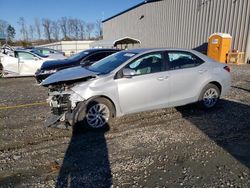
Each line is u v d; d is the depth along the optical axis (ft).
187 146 13.30
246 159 11.91
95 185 9.92
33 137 14.87
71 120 14.79
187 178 10.34
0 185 10.00
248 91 26.71
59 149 13.20
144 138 14.39
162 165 11.39
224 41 53.36
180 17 74.33
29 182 10.20
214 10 61.16
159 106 17.11
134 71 16.06
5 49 48.29
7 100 24.53
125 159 11.98
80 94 14.71
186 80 17.79
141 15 98.99
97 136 14.76
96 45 117.19
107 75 15.44
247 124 16.48
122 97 15.70
